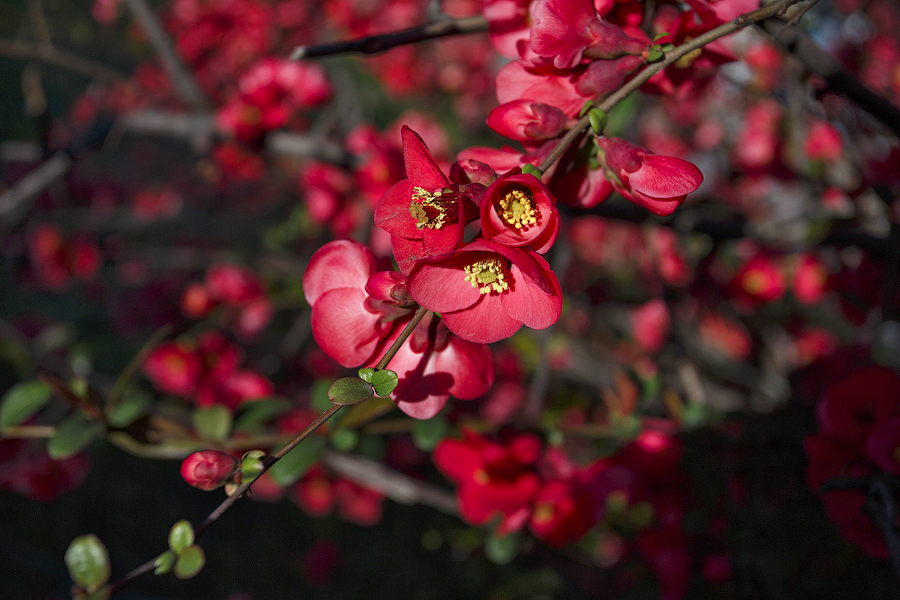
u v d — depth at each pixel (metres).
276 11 1.33
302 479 1.03
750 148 1.05
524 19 0.37
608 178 0.34
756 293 0.80
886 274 0.57
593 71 0.34
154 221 1.62
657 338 1.02
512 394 0.97
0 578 1.47
